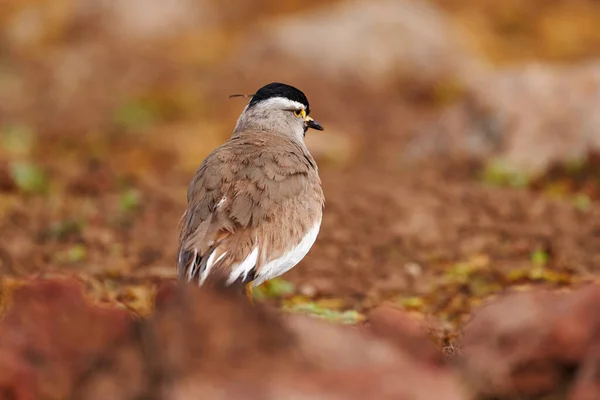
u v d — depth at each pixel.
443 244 14.49
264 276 9.41
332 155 21.66
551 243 14.19
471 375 7.58
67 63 30.98
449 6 34.44
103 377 7.18
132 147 22.52
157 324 7.28
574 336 7.52
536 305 7.83
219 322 7.17
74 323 7.38
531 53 31.33
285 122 11.15
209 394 6.68
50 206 16.34
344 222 15.22
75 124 24.89
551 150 18.91
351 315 10.66
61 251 14.00
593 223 15.23
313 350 7.06
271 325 7.16
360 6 30.50
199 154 22.11
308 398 6.62
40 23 33.94
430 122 21.30
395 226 15.00
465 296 12.25
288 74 28.55
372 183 17.89
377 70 28.53
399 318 7.88
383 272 13.30
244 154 9.85
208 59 31.12
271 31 30.08
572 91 19.48
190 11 34.44
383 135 23.94
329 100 27.00
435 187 17.39
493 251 14.20
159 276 12.70
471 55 29.58
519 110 19.55
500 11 34.22
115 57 31.31
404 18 29.47
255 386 6.70
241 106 26.53
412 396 6.72
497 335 7.68
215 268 8.88
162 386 7.04
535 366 7.53
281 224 9.35
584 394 7.08
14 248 13.91
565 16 33.91
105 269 13.15
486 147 19.64
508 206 16.08
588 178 18.27
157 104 26.41
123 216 15.87
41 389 7.13
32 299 7.48
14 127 24.17
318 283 12.80
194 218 9.39
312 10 34.62
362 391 6.70
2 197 16.89
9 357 7.18
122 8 33.84
